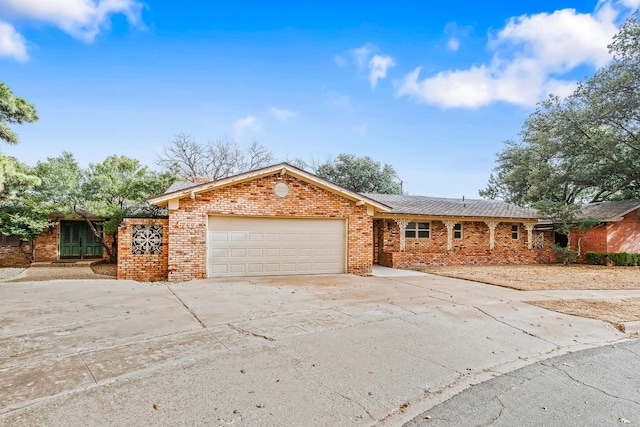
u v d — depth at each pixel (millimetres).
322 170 35000
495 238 19672
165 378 4172
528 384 4371
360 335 5977
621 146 22000
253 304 8055
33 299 8508
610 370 4883
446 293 9914
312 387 4070
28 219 14398
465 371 4762
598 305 8789
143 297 8766
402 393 4035
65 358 4746
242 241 12461
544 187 24984
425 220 18469
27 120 12977
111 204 14938
